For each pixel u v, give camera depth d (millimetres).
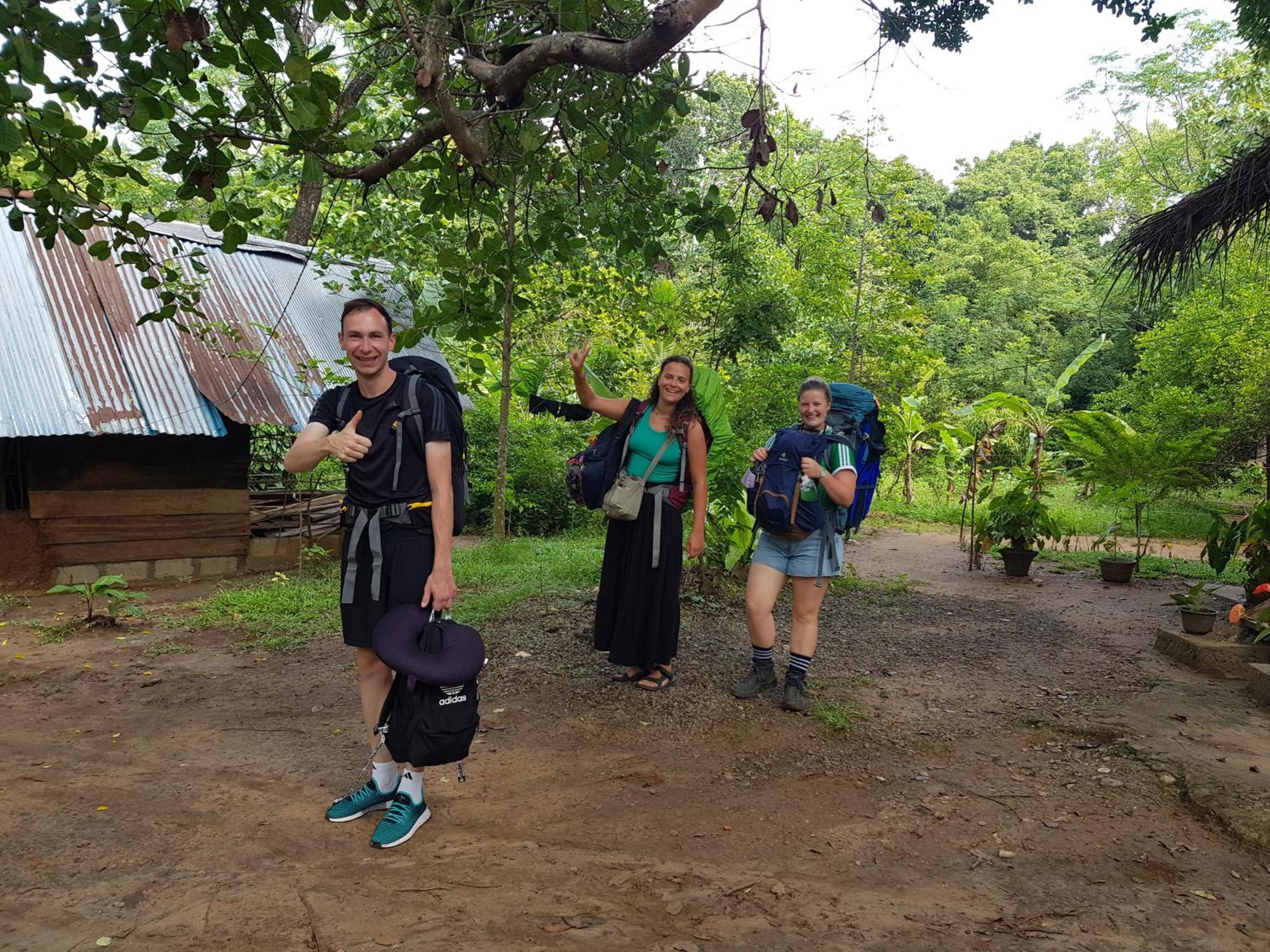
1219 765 3898
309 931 2600
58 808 3449
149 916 2670
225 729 4398
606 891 2883
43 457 7840
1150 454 9641
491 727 4469
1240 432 15594
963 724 4613
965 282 35594
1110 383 30672
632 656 4957
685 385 4863
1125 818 3482
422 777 3338
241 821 3365
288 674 5340
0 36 2695
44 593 7629
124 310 8234
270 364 8469
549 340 12922
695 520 5031
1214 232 7359
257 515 9125
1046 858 3156
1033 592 8781
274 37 3191
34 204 3656
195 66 3287
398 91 5047
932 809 3572
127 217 3975
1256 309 16453
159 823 3330
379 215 10508
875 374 16703
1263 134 7699
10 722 4477
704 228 4637
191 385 8023
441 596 3096
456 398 3322
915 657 6012
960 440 17922
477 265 4594
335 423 3238
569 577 8078
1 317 7629
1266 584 5758
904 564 10656
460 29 4070
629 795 3689
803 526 4617
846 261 15938
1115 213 35875
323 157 3830
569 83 4133
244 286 9219
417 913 2713
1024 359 31062
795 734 4402
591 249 8914
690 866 3070
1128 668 5805
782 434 4781
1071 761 4094
